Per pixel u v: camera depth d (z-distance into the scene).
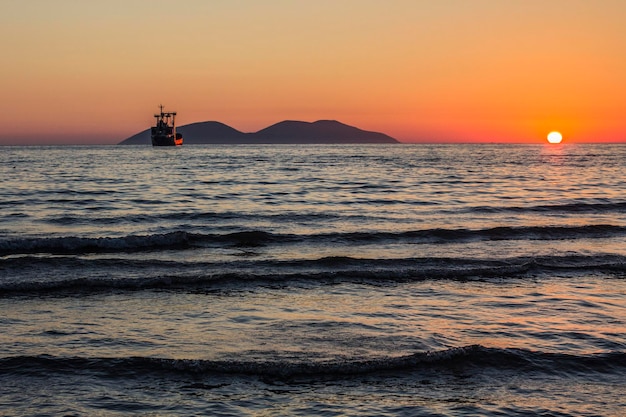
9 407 8.39
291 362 10.00
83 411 8.33
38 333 11.24
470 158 122.81
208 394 8.90
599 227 24.31
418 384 9.34
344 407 8.52
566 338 11.29
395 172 68.12
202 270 16.98
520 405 8.66
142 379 9.35
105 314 12.52
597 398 8.95
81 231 24.22
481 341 11.10
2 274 16.05
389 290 14.78
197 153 163.00
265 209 31.38
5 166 77.56
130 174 60.88
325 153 168.12
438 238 22.64
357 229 24.80
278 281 15.40
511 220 27.73
